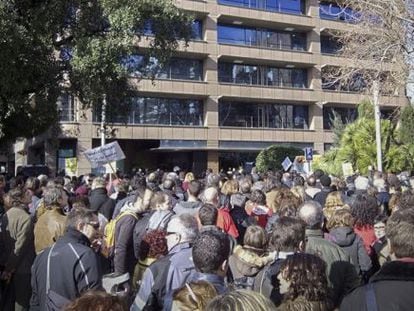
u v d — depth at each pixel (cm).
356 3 1046
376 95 1121
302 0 5031
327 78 1226
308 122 5103
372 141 2686
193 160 4547
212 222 548
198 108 4541
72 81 1608
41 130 2095
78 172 3819
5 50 1386
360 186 1133
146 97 4294
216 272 373
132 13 1536
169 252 456
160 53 1680
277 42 4941
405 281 285
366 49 1010
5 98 1512
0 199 950
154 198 655
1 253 652
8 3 1434
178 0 4247
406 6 955
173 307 296
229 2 4638
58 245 441
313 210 496
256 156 4825
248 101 4812
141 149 4441
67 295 421
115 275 433
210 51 4497
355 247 514
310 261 338
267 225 640
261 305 192
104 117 1873
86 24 1576
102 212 898
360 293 292
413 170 2717
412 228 300
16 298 648
